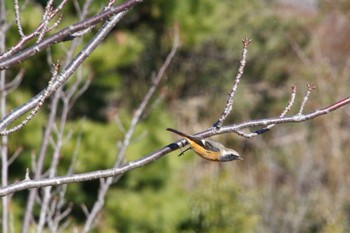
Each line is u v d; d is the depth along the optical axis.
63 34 4.46
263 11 33.22
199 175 20.05
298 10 35.44
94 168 14.02
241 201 17.03
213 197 16.25
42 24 4.57
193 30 16.20
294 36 32.84
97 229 14.58
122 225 15.01
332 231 19.47
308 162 22.28
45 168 13.68
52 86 4.70
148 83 23.00
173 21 16.06
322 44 32.75
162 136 15.13
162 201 15.39
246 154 24.41
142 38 17.56
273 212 19.72
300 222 19.66
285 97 31.47
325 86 29.55
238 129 4.98
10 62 4.41
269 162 22.03
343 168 23.69
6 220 7.48
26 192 13.92
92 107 16.33
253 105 31.89
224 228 16.27
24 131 13.84
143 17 16.36
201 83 30.83
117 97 18.08
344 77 29.70
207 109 30.64
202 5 16.19
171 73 29.52
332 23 33.59
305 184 21.52
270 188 20.36
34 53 4.42
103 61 14.52
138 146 14.52
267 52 32.50
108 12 4.49
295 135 26.08
